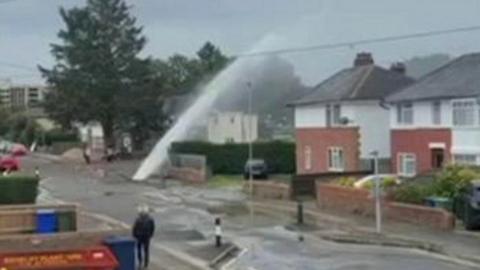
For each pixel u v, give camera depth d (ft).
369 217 156.76
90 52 353.51
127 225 138.92
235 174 274.98
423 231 136.36
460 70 201.98
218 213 168.04
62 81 357.20
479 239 126.52
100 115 355.77
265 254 117.80
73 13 360.69
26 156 377.09
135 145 369.71
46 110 372.17
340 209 169.37
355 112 230.89
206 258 115.03
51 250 78.43
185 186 233.55
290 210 170.30
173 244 127.95
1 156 313.53
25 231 119.14
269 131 347.97
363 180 173.68
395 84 235.40
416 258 111.75
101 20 359.05
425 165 200.13
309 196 196.75
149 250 118.11
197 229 144.77
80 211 158.81
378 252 118.21
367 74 239.30
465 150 187.83
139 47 363.97
